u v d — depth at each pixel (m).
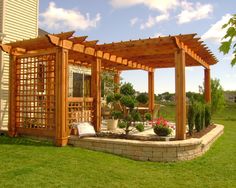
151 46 8.41
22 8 11.48
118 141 7.29
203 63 12.21
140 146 7.00
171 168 6.37
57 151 7.11
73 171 5.56
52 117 8.45
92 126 8.65
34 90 8.98
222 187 5.21
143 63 13.49
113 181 5.20
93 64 9.52
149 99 15.02
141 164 6.61
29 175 5.17
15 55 9.30
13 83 9.27
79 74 15.23
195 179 5.64
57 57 8.01
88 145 7.73
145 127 10.84
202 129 10.63
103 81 13.81
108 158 6.80
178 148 6.96
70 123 8.57
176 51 8.07
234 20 1.97
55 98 8.03
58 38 7.75
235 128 15.37
